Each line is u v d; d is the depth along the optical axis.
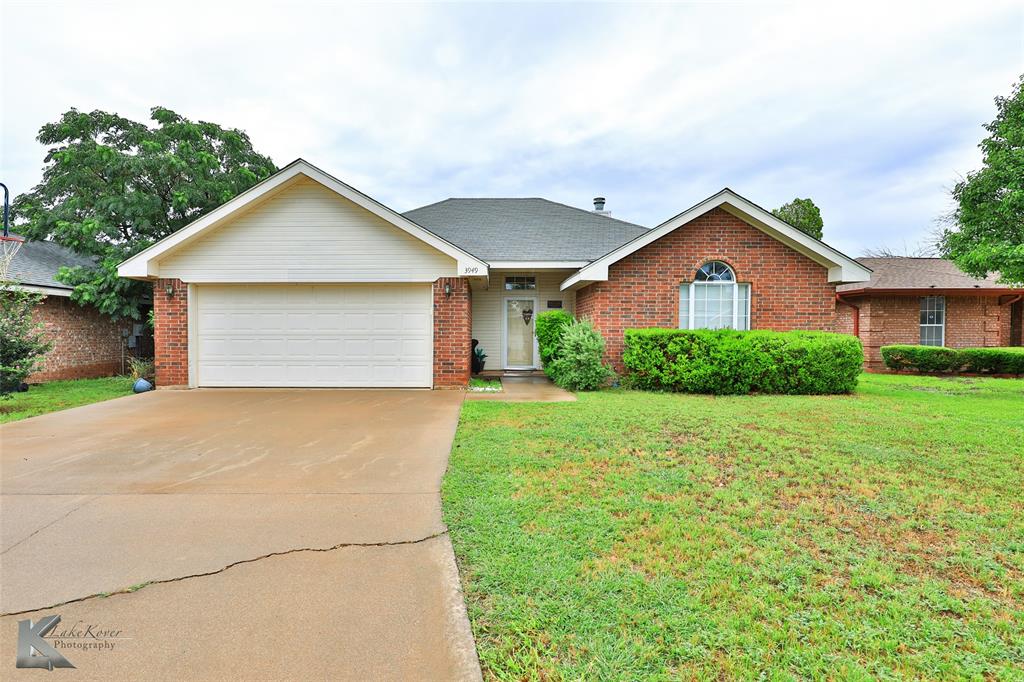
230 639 2.40
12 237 9.74
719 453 5.46
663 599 2.69
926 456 5.34
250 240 10.52
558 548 3.29
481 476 4.72
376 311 10.74
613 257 10.84
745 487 4.41
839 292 17.06
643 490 4.34
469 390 10.52
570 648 2.32
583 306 12.90
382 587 2.85
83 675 2.15
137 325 15.45
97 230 13.23
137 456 5.52
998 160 10.41
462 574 2.99
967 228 11.22
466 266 10.37
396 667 2.21
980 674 2.14
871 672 2.16
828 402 8.88
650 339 10.39
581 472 4.82
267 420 7.44
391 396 9.70
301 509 4.00
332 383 10.74
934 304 16.83
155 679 2.13
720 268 11.40
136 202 13.62
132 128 14.92
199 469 5.05
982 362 14.90
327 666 2.21
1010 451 5.52
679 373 10.13
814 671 2.16
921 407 8.33
